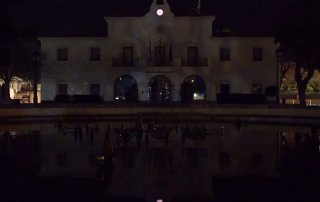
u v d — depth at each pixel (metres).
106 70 52.81
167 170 12.91
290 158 15.16
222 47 52.16
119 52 52.75
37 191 10.26
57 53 53.38
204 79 52.09
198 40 52.06
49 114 36.78
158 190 10.41
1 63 38.22
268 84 52.03
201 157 15.32
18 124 32.00
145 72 52.19
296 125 31.53
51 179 11.59
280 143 19.58
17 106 35.56
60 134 23.78
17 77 53.62
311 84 54.72
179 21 52.06
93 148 17.78
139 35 52.38
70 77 53.44
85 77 53.28
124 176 12.01
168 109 38.44
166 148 17.77
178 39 52.16
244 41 51.94
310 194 9.96
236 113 37.53
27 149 17.48
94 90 53.31
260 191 10.27
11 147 18.08
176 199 9.65
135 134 23.56
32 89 58.62
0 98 54.03
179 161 14.46
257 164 13.91
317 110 33.56
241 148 17.84
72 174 12.29
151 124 26.53
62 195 9.88
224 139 21.30
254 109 37.09
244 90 52.12
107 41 52.88
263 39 51.84
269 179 11.58
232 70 52.03
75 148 17.78
